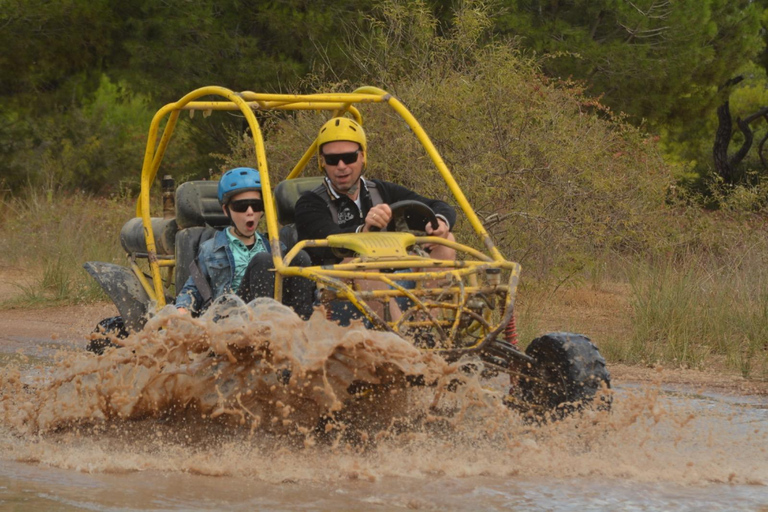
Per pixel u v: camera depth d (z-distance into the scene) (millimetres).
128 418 12375
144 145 63312
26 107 53250
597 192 27469
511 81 27359
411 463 11234
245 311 11508
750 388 17328
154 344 11805
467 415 12977
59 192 49375
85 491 10094
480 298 12992
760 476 11031
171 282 16906
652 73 43344
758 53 59844
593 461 11516
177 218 16062
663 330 22531
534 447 11953
